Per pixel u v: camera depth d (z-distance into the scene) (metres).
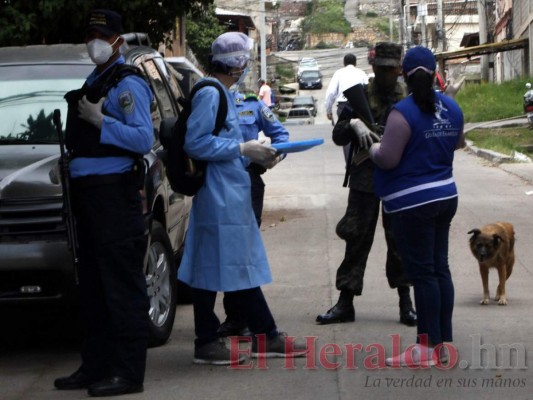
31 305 6.59
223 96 6.38
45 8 10.75
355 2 106.62
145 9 11.79
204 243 6.48
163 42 12.46
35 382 6.41
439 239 6.37
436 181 6.21
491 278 9.23
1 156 7.09
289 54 88.00
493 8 54.97
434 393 5.87
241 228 6.45
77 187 5.94
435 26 61.16
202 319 6.64
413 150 6.16
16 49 8.52
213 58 6.53
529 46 39.75
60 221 6.48
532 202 13.59
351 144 7.50
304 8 102.81
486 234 8.02
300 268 9.80
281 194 15.01
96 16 5.89
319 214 13.02
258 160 6.36
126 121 5.86
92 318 6.15
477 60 57.38
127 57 7.84
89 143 5.90
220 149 6.27
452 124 6.23
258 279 6.53
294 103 54.78
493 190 14.87
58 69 7.97
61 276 6.50
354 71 14.12
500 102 34.28
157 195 7.35
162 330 7.21
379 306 8.20
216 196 6.42
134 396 5.95
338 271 7.65
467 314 7.82
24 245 6.46
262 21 50.62
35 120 7.56
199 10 12.35
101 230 5.89
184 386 6.14
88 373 6.19
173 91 8.91
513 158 18.80
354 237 7.50
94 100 5.88
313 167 18.72
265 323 6.69
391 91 7.38
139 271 6.02
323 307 8.21
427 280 6.29
